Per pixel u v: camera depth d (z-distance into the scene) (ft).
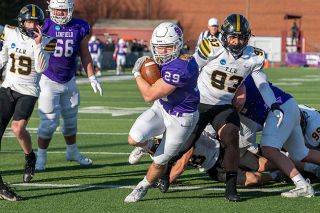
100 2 374.84
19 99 51.03
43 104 58.85
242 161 54.08
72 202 46.34
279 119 47.98
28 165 53.01
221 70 49.39
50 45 58.34
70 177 56.08
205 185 53.06
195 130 49.19
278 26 364.17
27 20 50.24
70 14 58.80
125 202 46.39
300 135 50.62
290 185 53.21
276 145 48.98
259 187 52.49
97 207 44.86
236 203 46.44
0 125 50.83
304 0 362.33
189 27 369.09
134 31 347.36
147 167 61.00
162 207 44.98
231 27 47.73
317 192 50.44
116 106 116.26
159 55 43.37
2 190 46.44
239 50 48.65
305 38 363.35
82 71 223.51
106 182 53.93
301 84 174.60
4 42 51.34
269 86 49.98
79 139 77.92
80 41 60.08
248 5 364.99
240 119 53.11
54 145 73.51
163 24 43.68
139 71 44.60
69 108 60.90
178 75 43.04
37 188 51.26
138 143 45.60
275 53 359.05
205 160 52.03
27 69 50.83
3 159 64.28
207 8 368.07
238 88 50.72
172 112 44.78
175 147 45.32
